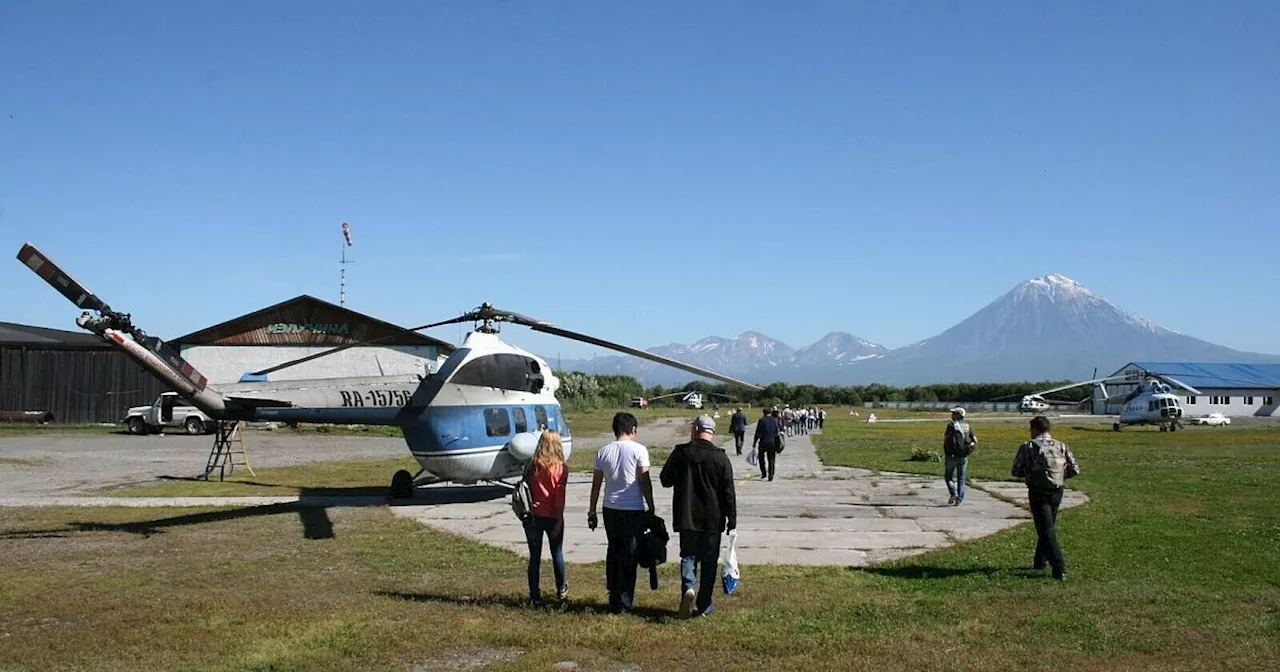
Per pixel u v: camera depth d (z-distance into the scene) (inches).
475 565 400.8
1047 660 248.5
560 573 320.5
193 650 264.2
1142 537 466.3
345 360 1749.5
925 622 289.7
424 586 354.3
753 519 555.8
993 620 291.4
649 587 348.5
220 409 539.2
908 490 738.2
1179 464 982.4
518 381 646.5
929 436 1759.4
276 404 559.8
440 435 605.0
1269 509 579.5
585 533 503.2
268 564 403.9
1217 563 393.4
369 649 263.9
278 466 975.0
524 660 250.7
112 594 340.8
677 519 295.6
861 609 306.0
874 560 411.8
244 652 261.6
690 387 5526.6
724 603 318.3
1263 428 2165.4
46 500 650.2
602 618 295.7
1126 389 3262.8
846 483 802.8
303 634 279.3
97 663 252.1
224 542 463.8
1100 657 251.4
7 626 293.7
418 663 252.8
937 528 514.9
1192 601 317.4
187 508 605.3
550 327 616.7
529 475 320.2
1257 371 3299.7
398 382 608.1
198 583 362.3
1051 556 364.2
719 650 260.2
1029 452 374.3
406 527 516.4
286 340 1747.0
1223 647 261.0
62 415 1796.3
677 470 299.7
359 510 595.2
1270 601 316.5
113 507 609.9
